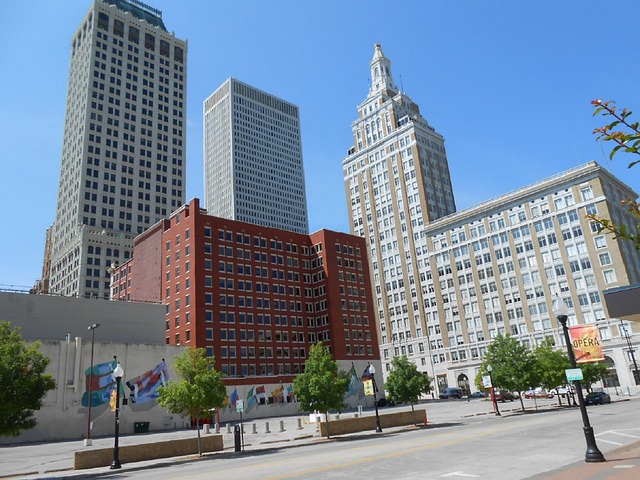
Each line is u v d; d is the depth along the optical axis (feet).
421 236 418.72
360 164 486.38
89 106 485.97
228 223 294.05
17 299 211.82
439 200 440.04
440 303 391.24
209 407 106.83
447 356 378.94
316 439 118.11
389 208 451.53
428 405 263.08
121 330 234.99
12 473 92.43
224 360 263.49
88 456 92.89
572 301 320.29
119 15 538.88
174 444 102.01
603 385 292.81
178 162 538.47
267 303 296.10
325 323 312.09
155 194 507.71
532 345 330.13
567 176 332.39
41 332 213.46
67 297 224.33
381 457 65.92
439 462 58.13
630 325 291.58
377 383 313.53
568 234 329.72
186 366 110.32
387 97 504.02
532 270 343.26
